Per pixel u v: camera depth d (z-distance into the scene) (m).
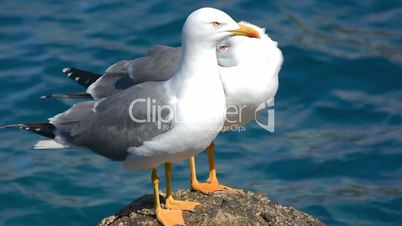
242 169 15.64
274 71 11.78
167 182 11.00
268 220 10.72
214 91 10.33
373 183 15.52
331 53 18.73
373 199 15.03
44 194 15.19
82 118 11.01
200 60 10.29
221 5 20.38
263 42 11.77
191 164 11.66
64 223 14.66
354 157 16.02
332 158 15.98
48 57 18.67
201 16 10.24
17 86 17.78
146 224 10.77
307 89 17.86
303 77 18.12
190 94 10.27
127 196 15.06
